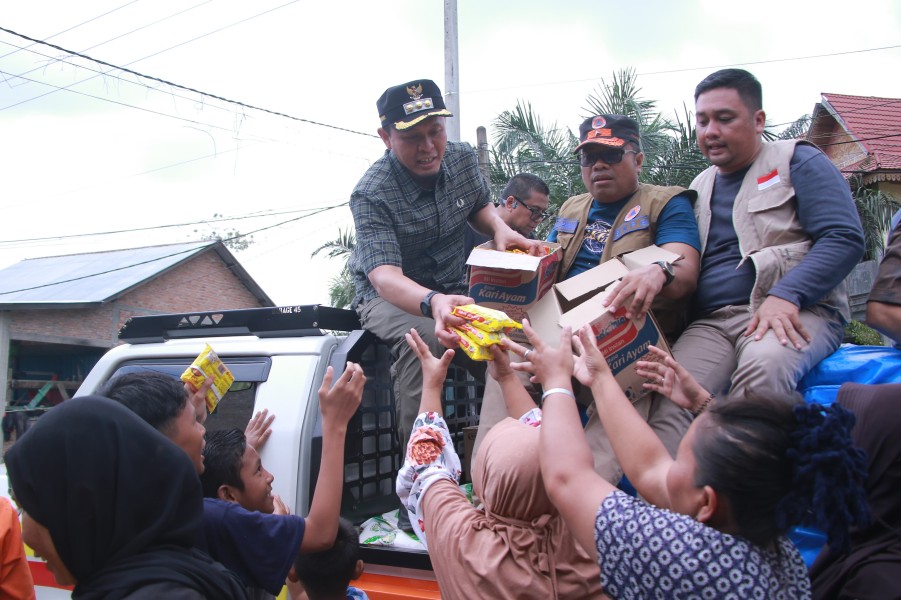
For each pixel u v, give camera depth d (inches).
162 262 798.5
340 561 90.1
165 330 141.6
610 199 115.5
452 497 76.7
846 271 95.2
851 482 52.6
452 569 70.7
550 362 74.3
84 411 57.9
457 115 443.5
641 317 95.0
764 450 54.1
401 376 124.4
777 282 96.9
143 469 57.7
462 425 151.6
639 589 57.5
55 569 58.3
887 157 565.9
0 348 654.5
